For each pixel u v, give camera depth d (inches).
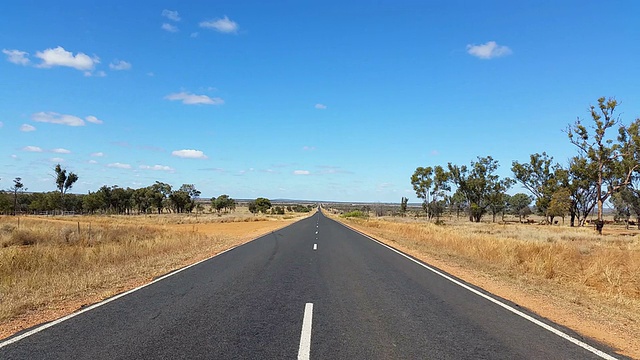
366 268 502.6
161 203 3941.9
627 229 2178.9
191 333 226.1
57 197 3260.3
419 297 333.7
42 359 183.9
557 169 2226.9
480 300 325.4
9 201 2768.2
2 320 251.1
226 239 960.9
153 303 300.7
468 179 2714.1
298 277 426.3
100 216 2815.0
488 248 641.0
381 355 195.5
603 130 1609.3
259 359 187.3
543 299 341.1
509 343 216.7
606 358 196.5
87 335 220.5
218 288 361.7
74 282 364.8
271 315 268.8
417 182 2792.8
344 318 264.4
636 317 290.2
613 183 1846.7
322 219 2773.1
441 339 222.1
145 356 189.2
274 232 1270.9
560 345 214.8
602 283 446.0
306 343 211.8
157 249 652.1
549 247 615.8
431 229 1291.8
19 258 444.5
